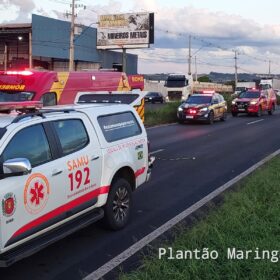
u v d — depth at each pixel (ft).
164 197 28.71
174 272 15.60
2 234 15.25
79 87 52.21
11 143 16.47
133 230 22.21
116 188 22.06
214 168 38.63
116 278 16.89
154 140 59.16
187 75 169.99
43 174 17.20
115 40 188.55
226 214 21.91
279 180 28.94
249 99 105.19
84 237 21.20
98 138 21.02
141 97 33.22
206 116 83.66
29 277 17.03
